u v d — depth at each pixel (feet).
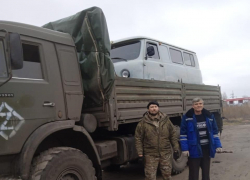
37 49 10.64
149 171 12.60
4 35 9.50
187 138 13.33
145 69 19.49
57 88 10.97
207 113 13.33
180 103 19.67
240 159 23.32
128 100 14.34
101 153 12.92
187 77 24.82
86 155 11.26
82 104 13.07
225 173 18.92
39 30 10.87
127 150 14.70
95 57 12.65
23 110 9.55
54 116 10.64
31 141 9.47
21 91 9.57
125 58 20.62
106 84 12.71
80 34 13.25
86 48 12.96
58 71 11.20
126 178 19.04
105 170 21.27
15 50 8.84
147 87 16.01
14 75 9.59
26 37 10.28
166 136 12.82
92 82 12.76
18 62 8.85
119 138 14.58
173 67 22.77
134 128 16.55
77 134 11.78
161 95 17.33
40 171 9.44
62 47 11.69
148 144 12.75
